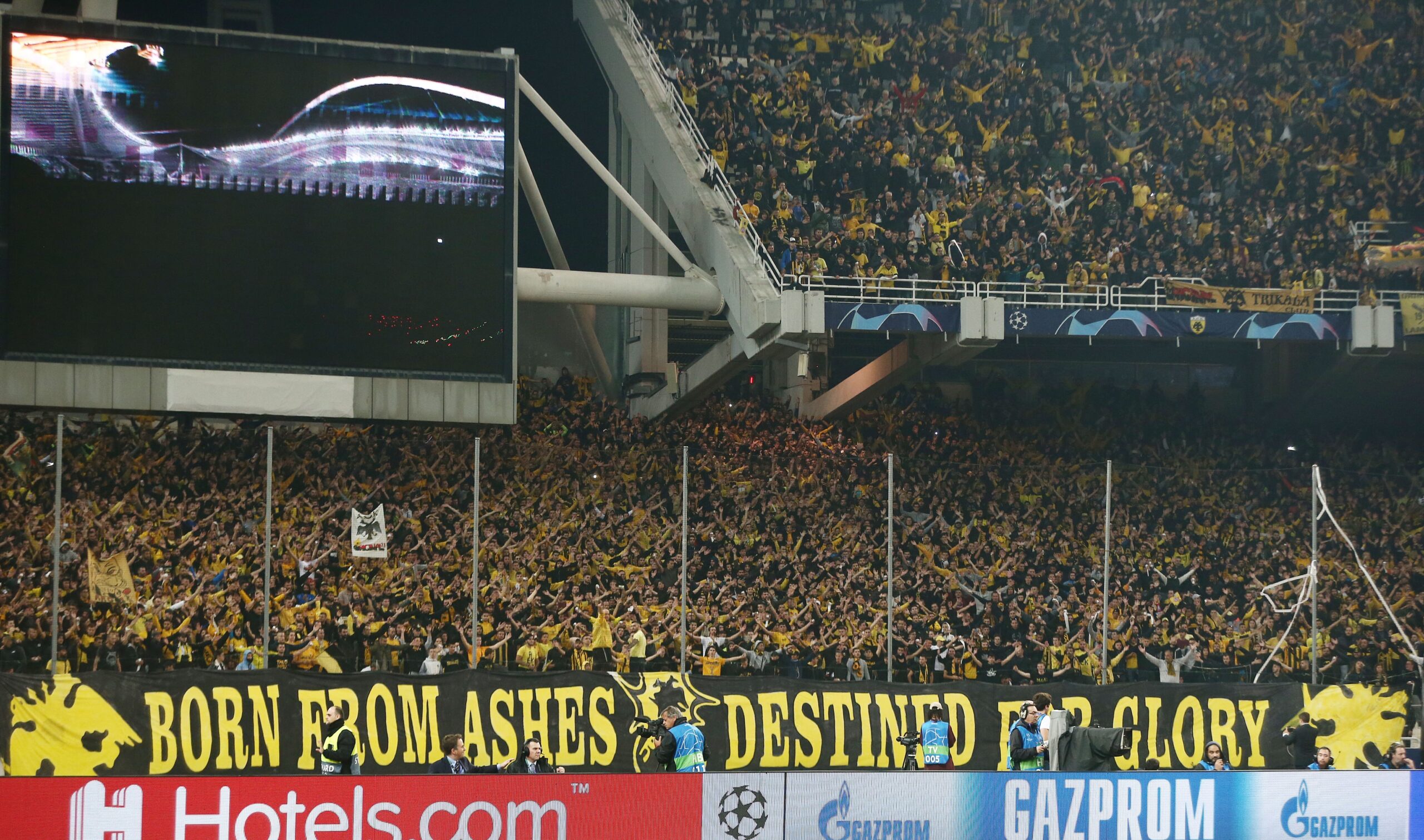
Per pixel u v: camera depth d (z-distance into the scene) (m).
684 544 24.19
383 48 30.03
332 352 29.17
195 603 26.81
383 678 22.50
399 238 29.73
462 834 16.36
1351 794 18.48
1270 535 35.00
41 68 28.00
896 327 32.75
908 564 31.70
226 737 21.70
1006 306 33.34
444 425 29.72
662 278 34.25
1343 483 36.88
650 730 21.03
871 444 38.41
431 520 29.92
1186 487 36.12
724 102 39.75
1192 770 19.17
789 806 17.19
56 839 15.33
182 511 28.80
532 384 39.53
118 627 26.06
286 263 29.06
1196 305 34.19
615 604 28.75
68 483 28.34
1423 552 35.19
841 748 23.89
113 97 28.38
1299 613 31.36
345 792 16.12
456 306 29.97
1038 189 39.12
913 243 36.78
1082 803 17.89
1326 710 25.00
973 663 28.59
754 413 38.91
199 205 28.67
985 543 32.72
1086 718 24.39
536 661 26.83
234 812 15.83
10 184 27.62
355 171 29.61
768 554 31.42
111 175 28.23
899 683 24.31
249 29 48.88
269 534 22.70
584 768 23.06
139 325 28.16
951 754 24.12
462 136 30.38
